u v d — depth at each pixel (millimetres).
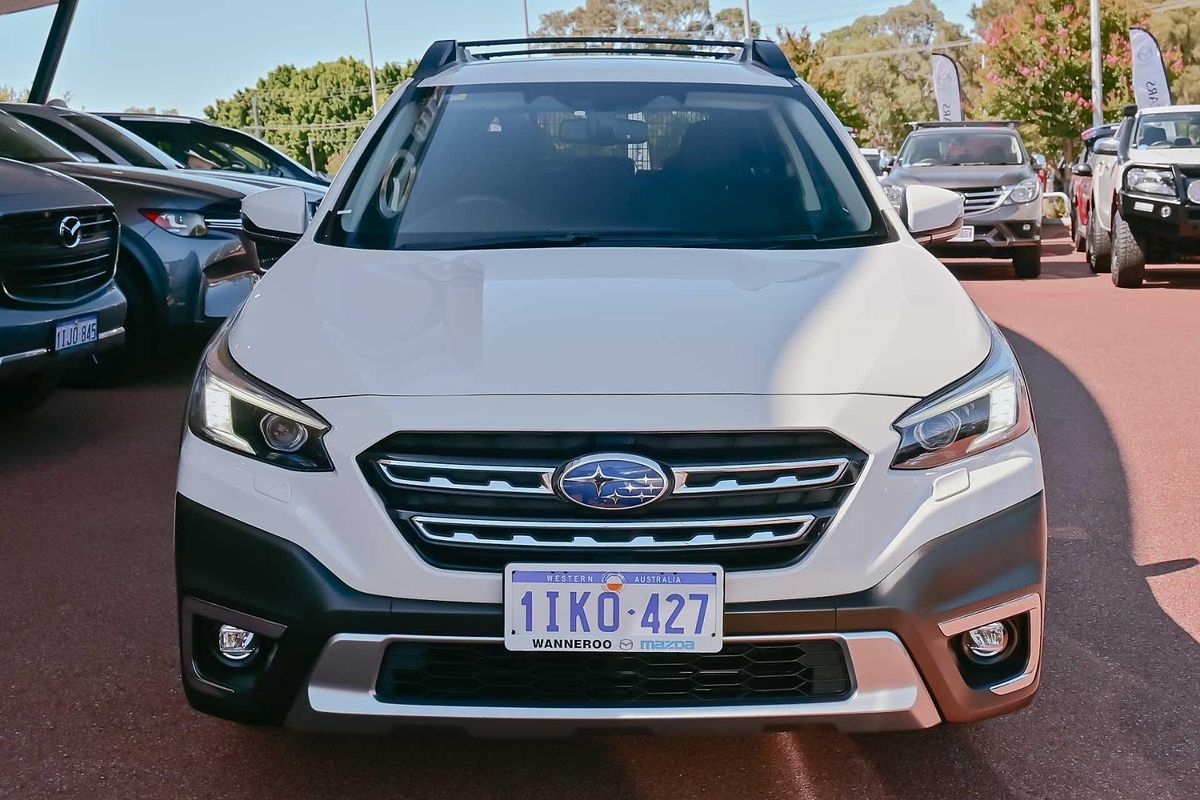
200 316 6562
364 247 2982
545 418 2168
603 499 2150
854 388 2248
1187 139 11055
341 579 2180
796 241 3037
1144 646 3229
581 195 3180
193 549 2287
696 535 2182
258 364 2363
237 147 9891
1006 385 2387
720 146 3379
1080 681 3016
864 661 2197
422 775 2555
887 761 2625
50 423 5785
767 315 2455
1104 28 26969
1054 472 4906
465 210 3119
